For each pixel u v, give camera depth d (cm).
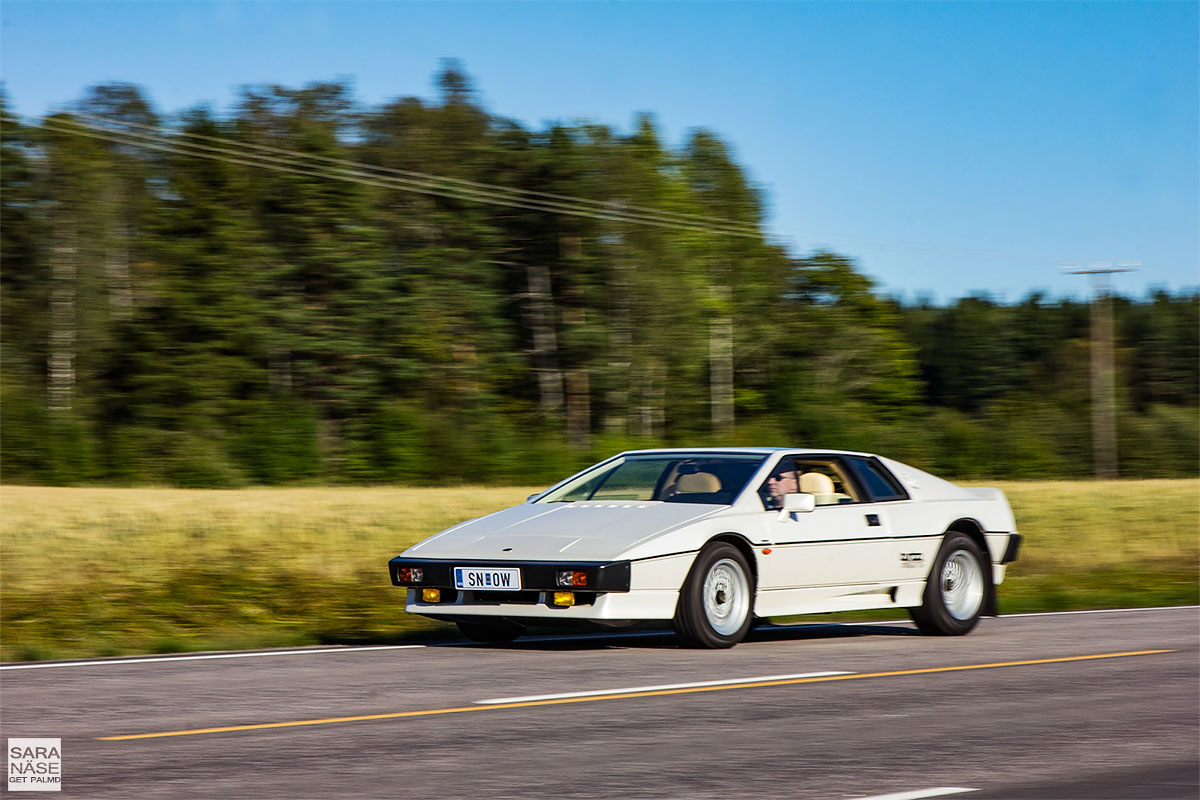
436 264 5603
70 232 5144
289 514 2369
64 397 4953
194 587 1420
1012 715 631
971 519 1004
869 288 7350
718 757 526
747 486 898
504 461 4772
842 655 846
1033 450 5859
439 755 526
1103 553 2088
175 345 5050
